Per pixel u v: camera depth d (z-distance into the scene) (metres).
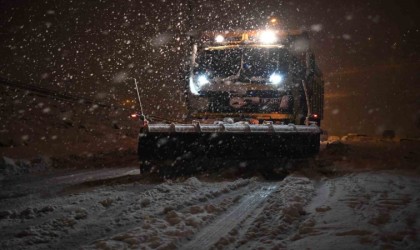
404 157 10.17
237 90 9.73
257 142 8.37
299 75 9.77
